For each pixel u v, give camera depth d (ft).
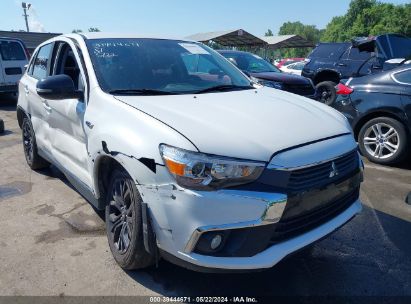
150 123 8.41
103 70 10.92
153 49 12.40
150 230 8.24
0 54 38.75
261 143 7.93
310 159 8.04
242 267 7.69
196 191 7.49
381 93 18.19
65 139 12.47
